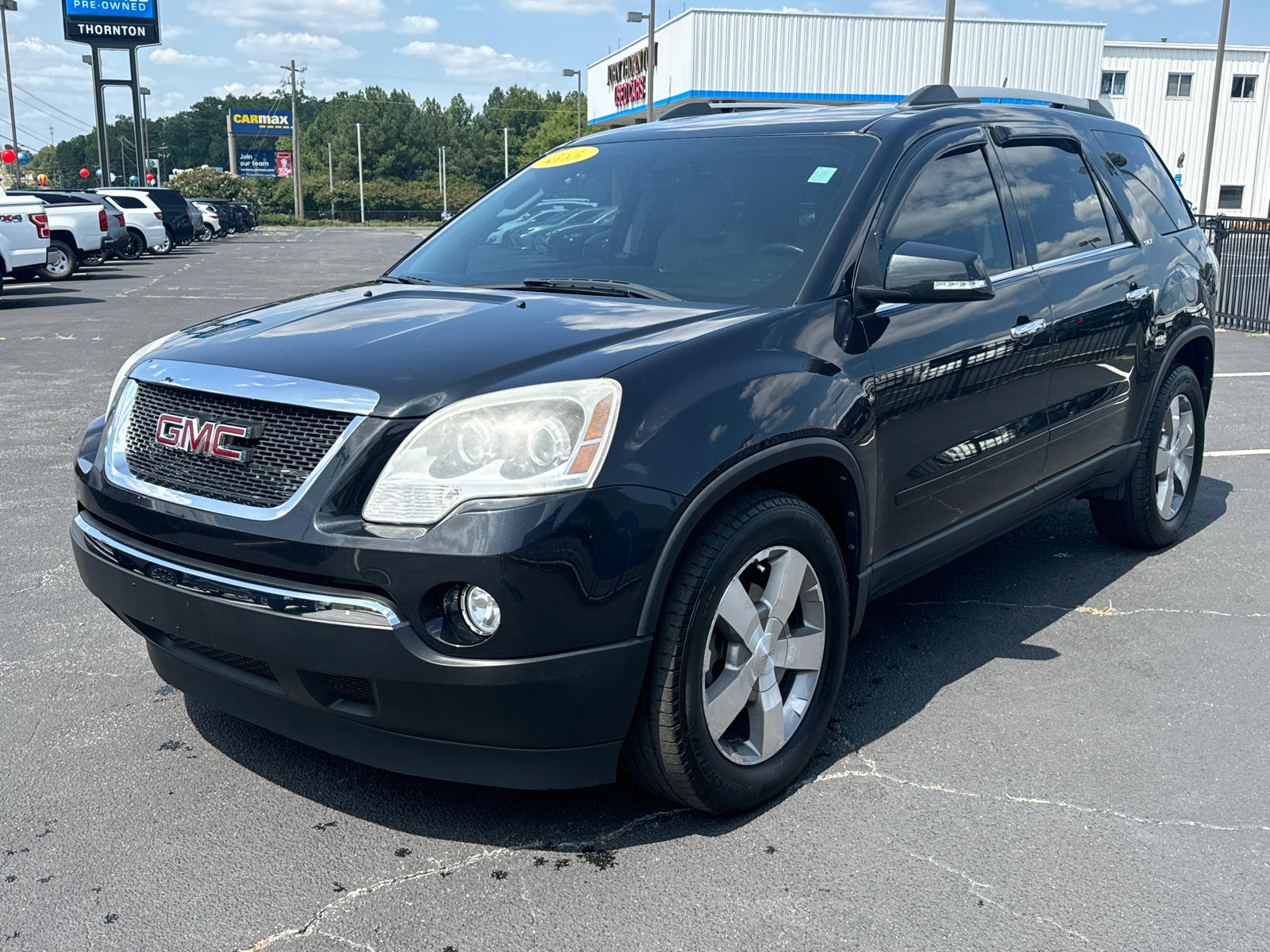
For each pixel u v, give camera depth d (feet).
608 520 7.55
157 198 114.62
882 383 9.74
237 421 8.21
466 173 458.91
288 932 7.58
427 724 7.76
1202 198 108.47
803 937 7.50
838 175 10.80
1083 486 13.96
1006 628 13.08
